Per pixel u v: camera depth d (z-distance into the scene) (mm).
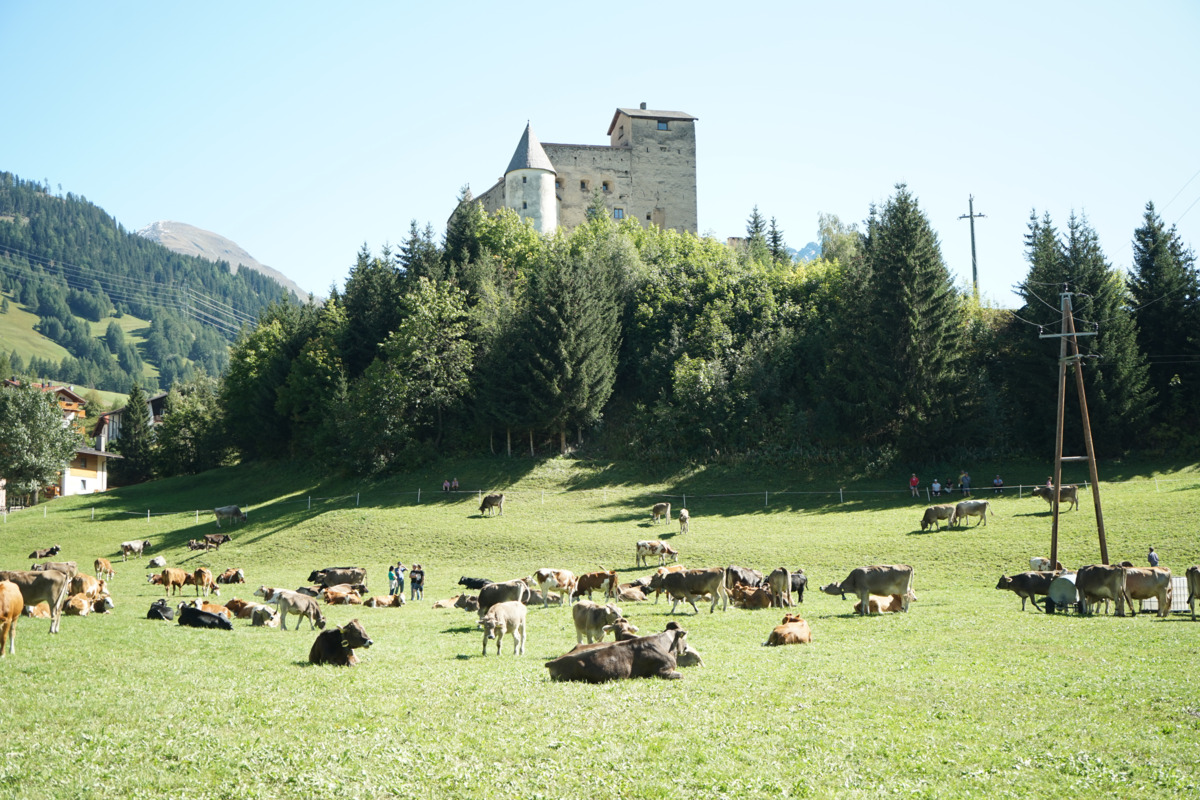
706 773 11586
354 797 10969
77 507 76938
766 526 53438
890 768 11742
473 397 74312
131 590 41719
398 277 89312
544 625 26906
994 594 32594
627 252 89938
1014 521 48438
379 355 82125
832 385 71562
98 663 18641
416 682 16719
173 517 67750
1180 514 44281
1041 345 68500
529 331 73062
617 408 79812
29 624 24844
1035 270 71938
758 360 75000
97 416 171125
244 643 22578
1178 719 13523
